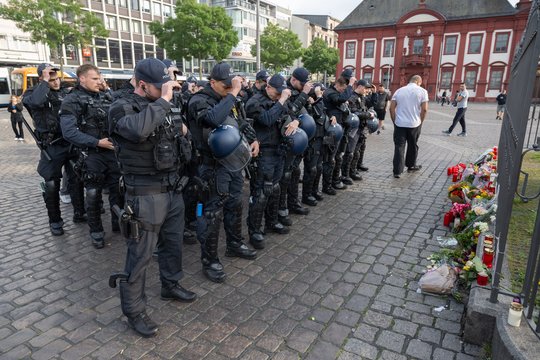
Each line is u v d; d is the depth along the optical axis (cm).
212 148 329
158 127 260
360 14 4956
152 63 257
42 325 288
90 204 415
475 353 258
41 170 440
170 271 314
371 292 334
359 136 691
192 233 442
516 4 4009
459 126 1683
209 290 338
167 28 3269
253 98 405
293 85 477
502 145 525
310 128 479
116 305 314
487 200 448
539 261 223
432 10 4322
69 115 396
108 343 269
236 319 296
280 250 417
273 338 274
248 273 368
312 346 266
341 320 295
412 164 792
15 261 390
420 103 714
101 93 441
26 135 1398
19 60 3806
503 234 254
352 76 571
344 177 691
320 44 5194
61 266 380
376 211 542
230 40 3378
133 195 269
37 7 2669
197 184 346
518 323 231
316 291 335
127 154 261
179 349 263
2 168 828
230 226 392
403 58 4566
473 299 267
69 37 2933
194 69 5288
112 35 4578
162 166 265
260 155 407
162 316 300
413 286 343
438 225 489
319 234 460
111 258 398
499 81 4169
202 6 3212
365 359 253
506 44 4059
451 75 4412
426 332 280
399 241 440
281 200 479
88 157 412
